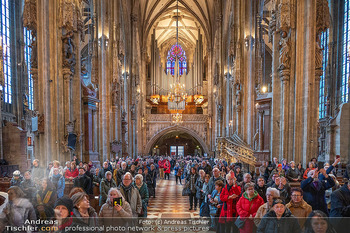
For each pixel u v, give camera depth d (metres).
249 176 6.46
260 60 21.20
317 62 11.99
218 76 32.38
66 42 13.12
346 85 22.45
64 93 13.17
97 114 20.95
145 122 43.44
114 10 22.89
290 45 12.34
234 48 22.91
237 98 22.14
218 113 31.80
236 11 22.69
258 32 21.34
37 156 12.86
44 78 12.80
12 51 24.19
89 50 22.31
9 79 23.78
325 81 24.86
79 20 13.92
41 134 12.79
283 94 12.47
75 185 8.23
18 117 24.33
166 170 23.70
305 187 5.69
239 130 22.08
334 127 15.75
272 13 13.38
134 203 6.11
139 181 6.89
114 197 4.85
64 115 13.20
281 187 6.26
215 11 35.22
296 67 12.14
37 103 13.05
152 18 44.22
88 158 16.95
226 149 20.02
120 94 23.56
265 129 16.67
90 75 21.95
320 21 11.96
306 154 11.62
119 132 23.25
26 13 12.84
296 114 12.09
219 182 6.72
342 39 23.44
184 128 43.56
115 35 22.81
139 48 39.16
